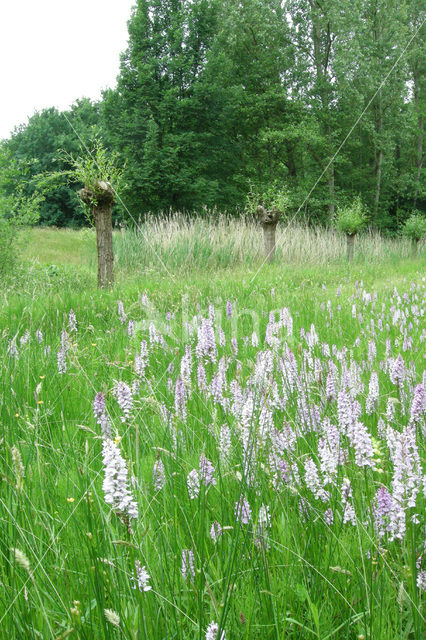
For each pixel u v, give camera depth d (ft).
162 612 6.16
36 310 25.04
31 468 9.00
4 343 18.81
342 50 106.52
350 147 123.95
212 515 8.04
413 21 120.37
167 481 8.52
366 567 6.68
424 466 8.74
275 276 43.47
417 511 7.85
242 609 6.35
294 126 112.68
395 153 152.05
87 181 37.47
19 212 43.96
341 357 14.98
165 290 32.60
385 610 6.35
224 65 111.75
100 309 27.04
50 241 101.45
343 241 83.61
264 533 7.16
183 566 6.64
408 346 18.28
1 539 7.19
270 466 8.51
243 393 11.05
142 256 54.85
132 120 106.11
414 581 6.10
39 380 14.87
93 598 6.38
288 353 12.66
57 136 189.16
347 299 31.68
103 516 7.10
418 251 96.78
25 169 44.75
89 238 60.34
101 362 16.76
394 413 11.07
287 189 111.24
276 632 6.04
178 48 108.88
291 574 6.78
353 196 125.90
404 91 117.50
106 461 5.40
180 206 108.06
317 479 7.95
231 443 9.97
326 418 9.00
